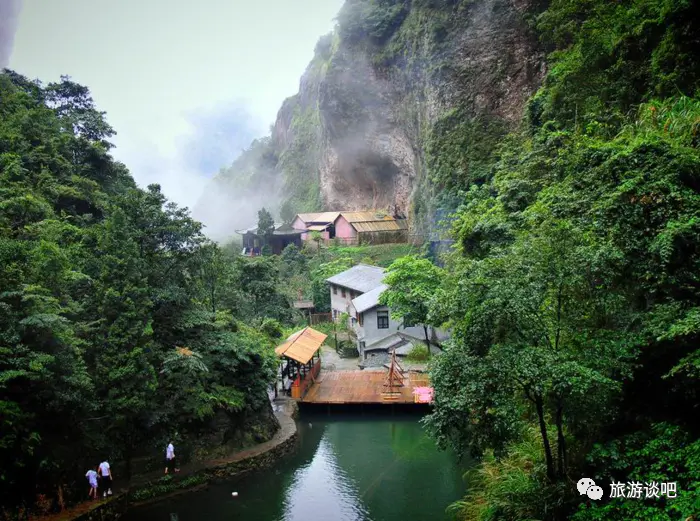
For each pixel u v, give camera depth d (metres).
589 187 13.88
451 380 11.68
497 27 42.66
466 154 42.25
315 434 25.03
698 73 16.84
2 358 14.17
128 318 18.25
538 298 10.86
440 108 46.78
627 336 10.89
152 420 18.19
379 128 61.72
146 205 21.69
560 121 24.27
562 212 13.94
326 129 71.75
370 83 60.72
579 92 23.44
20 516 14.91
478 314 11.20
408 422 26.12
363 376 31.97
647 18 19.86
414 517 16.92
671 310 10.59
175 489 18.47
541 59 39.12
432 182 45.84
